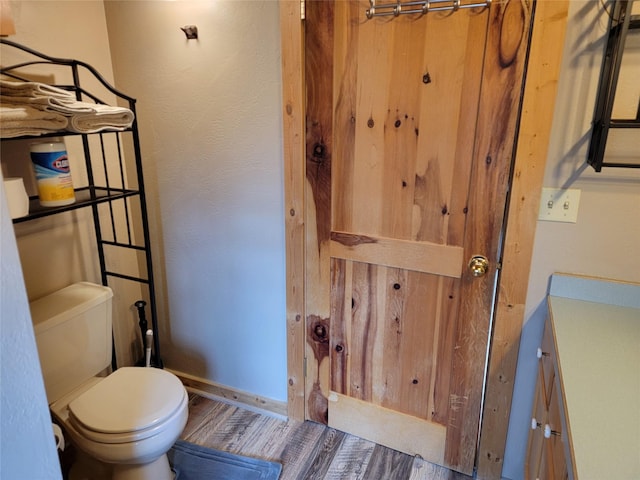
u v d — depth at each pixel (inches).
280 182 72.3
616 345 47.3
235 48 68.9
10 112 51.0
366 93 62.7
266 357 84.4
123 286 87.8
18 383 27.8
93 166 77.5
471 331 66.1
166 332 92.8
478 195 60.4
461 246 63.2
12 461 28.2
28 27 65.6
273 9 64.7
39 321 63.8
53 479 31.0
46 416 29.9
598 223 55.6
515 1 52.0
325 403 82.0
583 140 53.6
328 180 68.7
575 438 34.2
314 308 76.5
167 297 89.7
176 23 71.8
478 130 57.9
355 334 74.9
